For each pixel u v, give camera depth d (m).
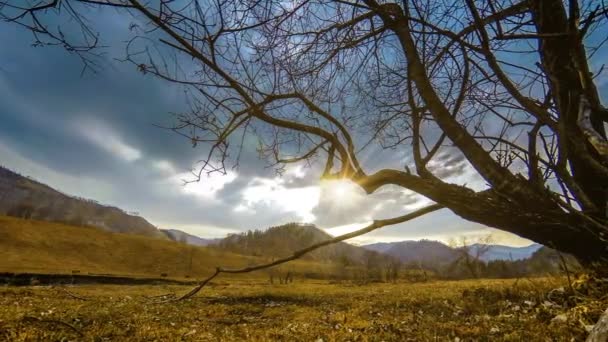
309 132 3.86
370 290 25.44
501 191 3.16
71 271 77.94
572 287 5.82
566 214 3.12
